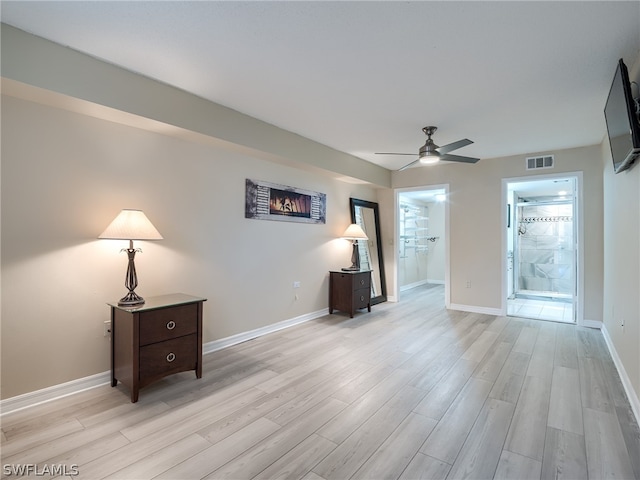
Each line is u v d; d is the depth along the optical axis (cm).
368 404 238
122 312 251
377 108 315
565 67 238
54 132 240
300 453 184
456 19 186
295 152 394
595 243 430
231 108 319
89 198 258
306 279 467
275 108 318
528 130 374
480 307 519
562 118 337
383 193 620
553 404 236
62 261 246
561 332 413
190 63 237
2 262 221
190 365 273
